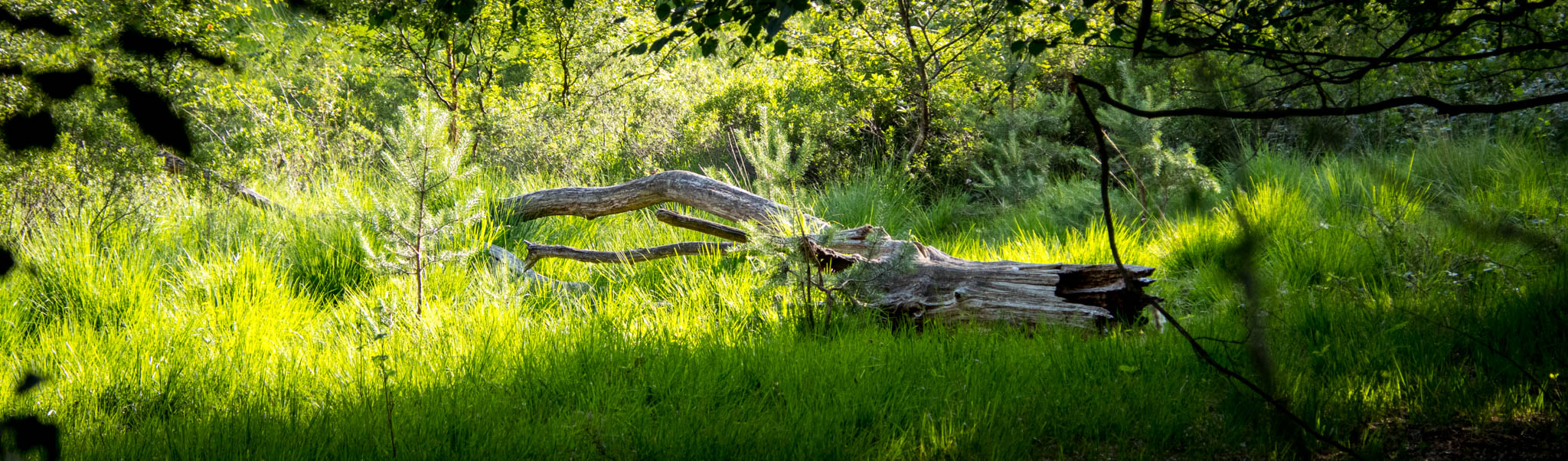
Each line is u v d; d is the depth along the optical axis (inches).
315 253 260.8
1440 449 127.6
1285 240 230.7
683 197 287.3
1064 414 143.6
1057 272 194.9
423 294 227.9
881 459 130.6
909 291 202.5
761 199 276.7
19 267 62.7
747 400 155.5
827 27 365.1
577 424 140.8
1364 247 224.4
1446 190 253.1
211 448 135.6
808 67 382.6
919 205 342.6
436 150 217.9
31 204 235.1
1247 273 62.3
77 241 238.5
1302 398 137.6
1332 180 260.1
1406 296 186.2
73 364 179.9
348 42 415.2
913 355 171.6
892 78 368.5
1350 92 261.7
